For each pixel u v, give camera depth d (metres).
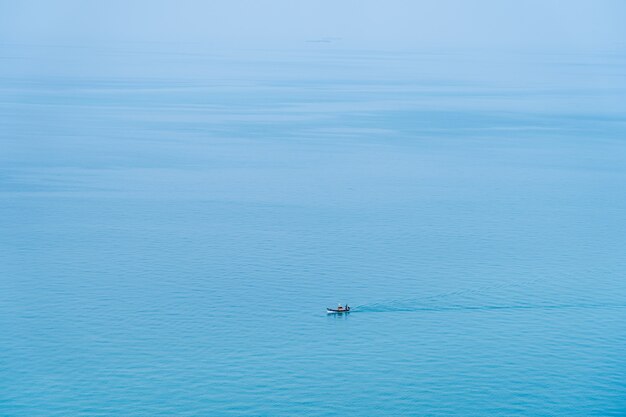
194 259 143.88
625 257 148.00
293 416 95.94
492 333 115.88
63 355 109.00
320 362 107.69
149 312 122.00
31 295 127.81
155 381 103.00
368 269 139.75
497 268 141.12
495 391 101.38
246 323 118.69
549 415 96.69
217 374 104.56
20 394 100.31
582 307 124.94
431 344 112.69
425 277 136.50
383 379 103.69
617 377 104.31
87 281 133.50
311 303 125.88
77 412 96.62
